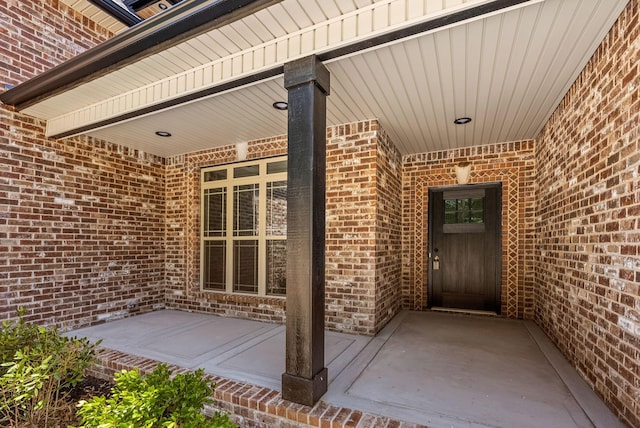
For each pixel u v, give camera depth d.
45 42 3.85
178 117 3.64
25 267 3.63
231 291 4.82
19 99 3.43
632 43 1.85
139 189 4.98
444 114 3.55
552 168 3.50
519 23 2.02
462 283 4.98
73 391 2.75
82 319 4.13
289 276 2.23
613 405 2.05
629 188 1.90
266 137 4.48
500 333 3.79
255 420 2.21
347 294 3.85
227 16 2.11
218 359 2.99
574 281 2.78
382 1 1.98
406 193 5.16
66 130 3.71
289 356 2.23
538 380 2.54
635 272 1.82
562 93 3.01
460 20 1.90
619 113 2.01
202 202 5.18
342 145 3.94
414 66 2.54
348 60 2.44
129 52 2.59
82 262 4.18
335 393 2.32
